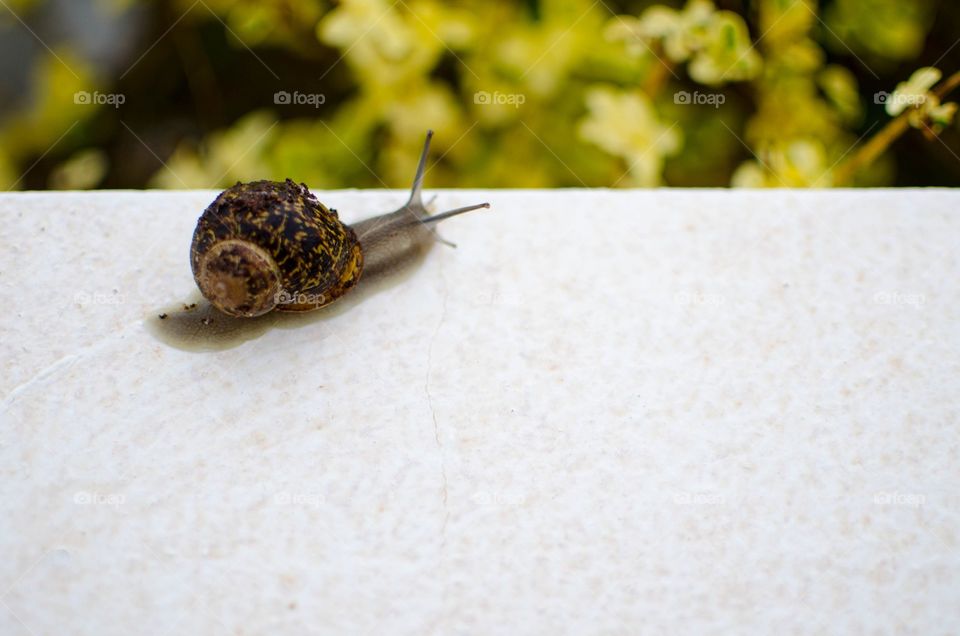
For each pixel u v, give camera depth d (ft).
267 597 0.86
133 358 0.91
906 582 0.88
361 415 0.91
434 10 1.07
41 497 0.88
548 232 0.97
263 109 1.16
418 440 0.90
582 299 0.95
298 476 0.89
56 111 1.11
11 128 1.11
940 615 0.87
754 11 1.10
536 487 0.89
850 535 0.89
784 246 0.97
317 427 0.90
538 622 0.86
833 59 1.14
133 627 0.85
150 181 1.16
